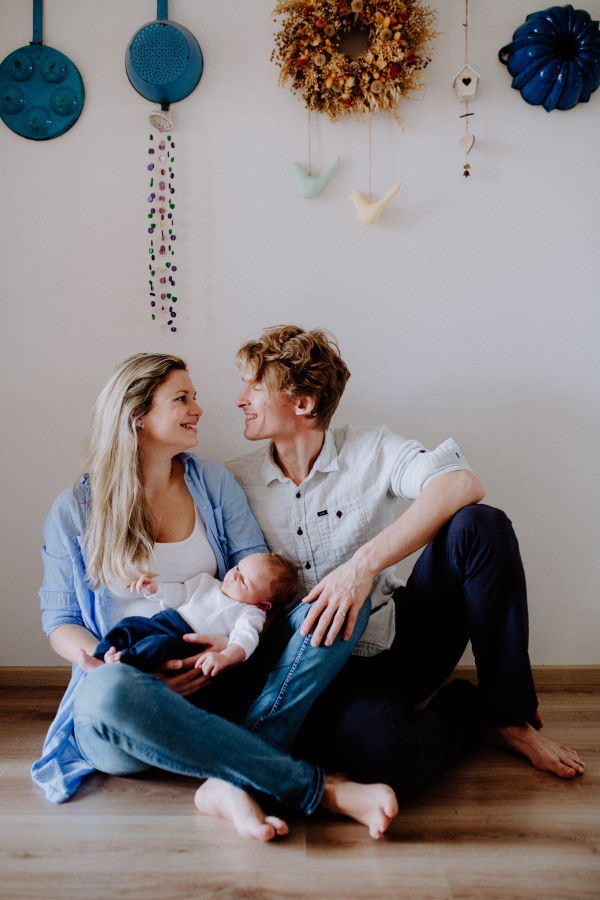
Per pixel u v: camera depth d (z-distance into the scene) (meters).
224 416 1.75
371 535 1.42
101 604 1.30
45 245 1.73
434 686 1.36
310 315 1.75
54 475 1.75
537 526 1.77
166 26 1.62
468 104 1.72
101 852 1.01
